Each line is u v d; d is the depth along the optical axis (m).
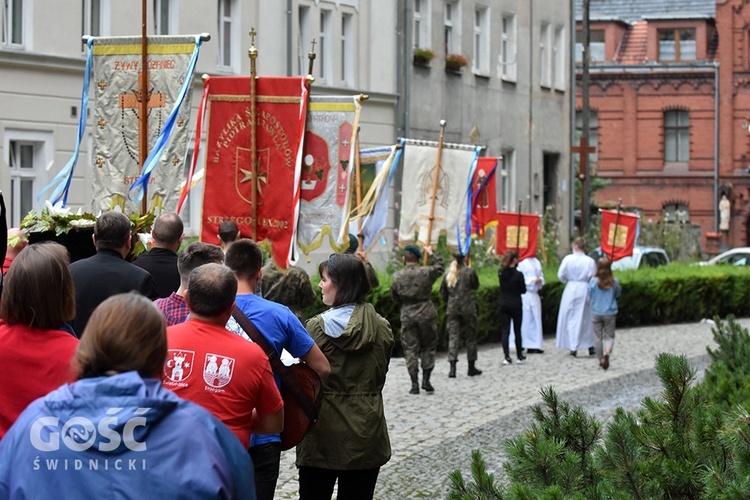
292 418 7.39
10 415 5.71
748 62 71.75
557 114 48.19
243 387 6.21
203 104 12.29
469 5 41.41
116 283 7.91
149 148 11.93
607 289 22.25
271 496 7.39
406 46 37.09
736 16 71.75
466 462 12.91
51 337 5.80
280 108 11.89
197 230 29.52
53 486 4.05
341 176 12.07
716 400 10.14
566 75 48.94
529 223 25.47
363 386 8.35
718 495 6.02
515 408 16.92
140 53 11.93
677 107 72.50
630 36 74.94
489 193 23.50
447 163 18.97
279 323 7.37
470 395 18.22
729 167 72.00
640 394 18.72
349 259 8.42
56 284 5.79
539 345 25.20
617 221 31.00
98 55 12.06
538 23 46.41
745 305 37.59
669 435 6.81
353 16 34.97
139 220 10.55
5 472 4.10
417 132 37.88
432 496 11.18
